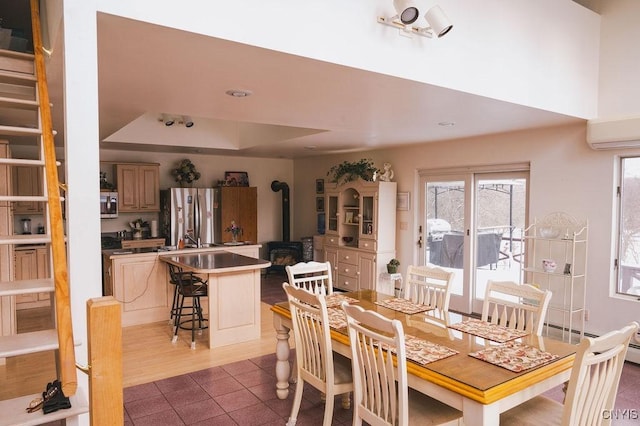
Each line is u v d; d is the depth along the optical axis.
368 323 2.19
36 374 3.83
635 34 4.17
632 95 4.20
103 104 3.75
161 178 7.99
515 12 3.60
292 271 3.62
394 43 2.89
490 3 3.42
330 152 7.76
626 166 4.32
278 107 3.88
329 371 2.64
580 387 1.81
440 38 3.11
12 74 2.84
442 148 6.00
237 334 4.68
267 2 2.37
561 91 4.02
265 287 7.61
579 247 4.57
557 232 4.62
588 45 4.28
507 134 5.20
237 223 8.27
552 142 4.77
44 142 2.29
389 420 2.21
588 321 4.52
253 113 4.15
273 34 2.39
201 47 2.35
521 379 1.97
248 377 3.80
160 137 6.80
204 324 5.32
